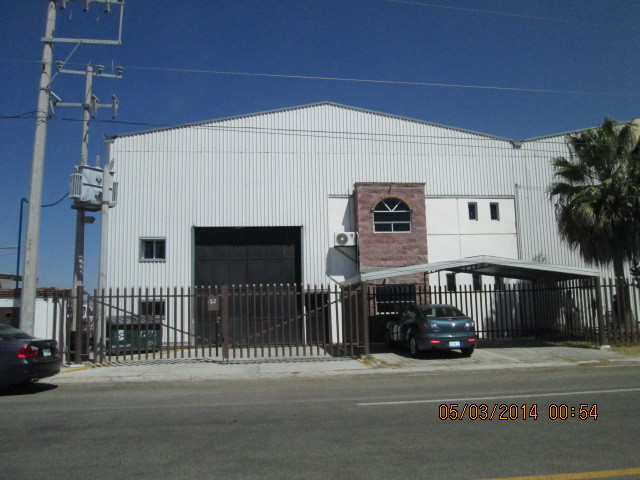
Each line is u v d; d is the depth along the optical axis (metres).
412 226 20.22
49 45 14.09
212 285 20.23
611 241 18.03
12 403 9.17
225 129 20.69
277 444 6.14
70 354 14.72
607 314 16.81
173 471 5.24
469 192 21.69
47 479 5.07
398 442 6.14
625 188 17.16
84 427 7.17
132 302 14.49
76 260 15.38
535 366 13.23
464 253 21.25
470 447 5.91
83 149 15.72
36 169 13.64
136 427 7.13
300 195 20.69
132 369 13.27
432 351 15.90
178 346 19.41
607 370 12.40
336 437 6.40
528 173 22.20
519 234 21.72
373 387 10.42
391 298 19.64
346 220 20.75
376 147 21.34
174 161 20.31
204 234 20.53
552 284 18.80
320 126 21.16
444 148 21.78
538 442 6.07
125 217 19.84
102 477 5.11
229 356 16.02
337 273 20.41
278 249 20.75
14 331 10.60
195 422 7.38
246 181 20.53
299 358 14.64
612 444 5.95
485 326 20.94
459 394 9.25
